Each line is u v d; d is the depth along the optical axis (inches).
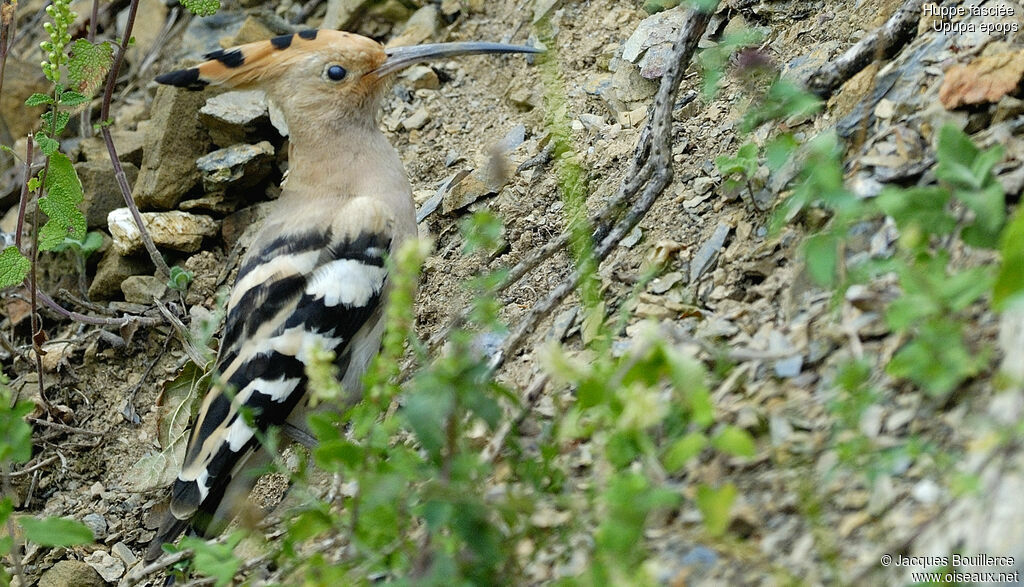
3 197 496.1
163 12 532.1
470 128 444.1
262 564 282.0
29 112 513.0
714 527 199.2
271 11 527.2
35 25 555.2
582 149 397.1
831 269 237.0
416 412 218.8
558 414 259.3
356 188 371.6
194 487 327.6
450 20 482.6
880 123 300.2
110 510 384.5
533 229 380.2
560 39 444.1
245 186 452.1
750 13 390.3
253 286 353.7
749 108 345.1
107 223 456.4
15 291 455.2
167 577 315.9
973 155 234.4
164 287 434.3
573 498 236.8
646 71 396.5
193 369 396.8
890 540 203.9
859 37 351.3
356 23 501.4
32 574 361.7
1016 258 198.4
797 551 209.9
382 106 463.5
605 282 325.4
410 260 229.3
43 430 409.7
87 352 424.2
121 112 507.5
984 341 223.1
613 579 207.8
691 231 327.9
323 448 237.3
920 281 217.6
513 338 303.0
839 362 243.9
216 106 448.1
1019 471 189.8
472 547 214.7
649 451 212.4
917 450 207.8
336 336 350.3
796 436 231.9
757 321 276.8
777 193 309.4
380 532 239.0
